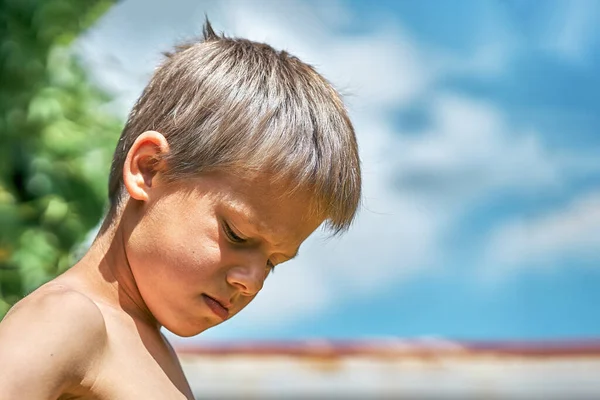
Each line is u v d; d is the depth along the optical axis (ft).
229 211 11.55
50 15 25.18
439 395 28.58
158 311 11.86
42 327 10.48
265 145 11.66
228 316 11.84
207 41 13.25
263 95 12.14
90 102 25.40
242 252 11.69
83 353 10.69
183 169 11.71
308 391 28.45
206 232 11.55
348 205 12.39
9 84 24.64
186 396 12.09
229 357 28.63
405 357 28.71
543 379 28.43
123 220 12.07
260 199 11.60
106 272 11.99
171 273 11.64
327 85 13.00
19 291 23.67
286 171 11.64
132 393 11.27
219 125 11.75
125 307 11.93
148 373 11.63
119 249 12.03
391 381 28.48
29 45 24.79
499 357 28.71
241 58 12.70
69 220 24.43
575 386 28.37
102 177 24.72
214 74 12.31
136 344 11.74
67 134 24.77
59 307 10.71
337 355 28.73
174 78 12.47
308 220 11.94
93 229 24.76
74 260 24.31
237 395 28.45
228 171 11.59
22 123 24.58
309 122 12.15
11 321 10.58
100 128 25.23
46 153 24.54
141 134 11.99
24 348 10.25
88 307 10.92
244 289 11.69
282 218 11.73
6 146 24.47
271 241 11.77
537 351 28.73
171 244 11.62
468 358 28.71
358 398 28.58
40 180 24.44
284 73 12.64
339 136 12.38
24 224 24.30
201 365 28.48
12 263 23.79
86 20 26.71
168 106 12.24
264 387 28.43
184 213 11.64
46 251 23.90
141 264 11.80
